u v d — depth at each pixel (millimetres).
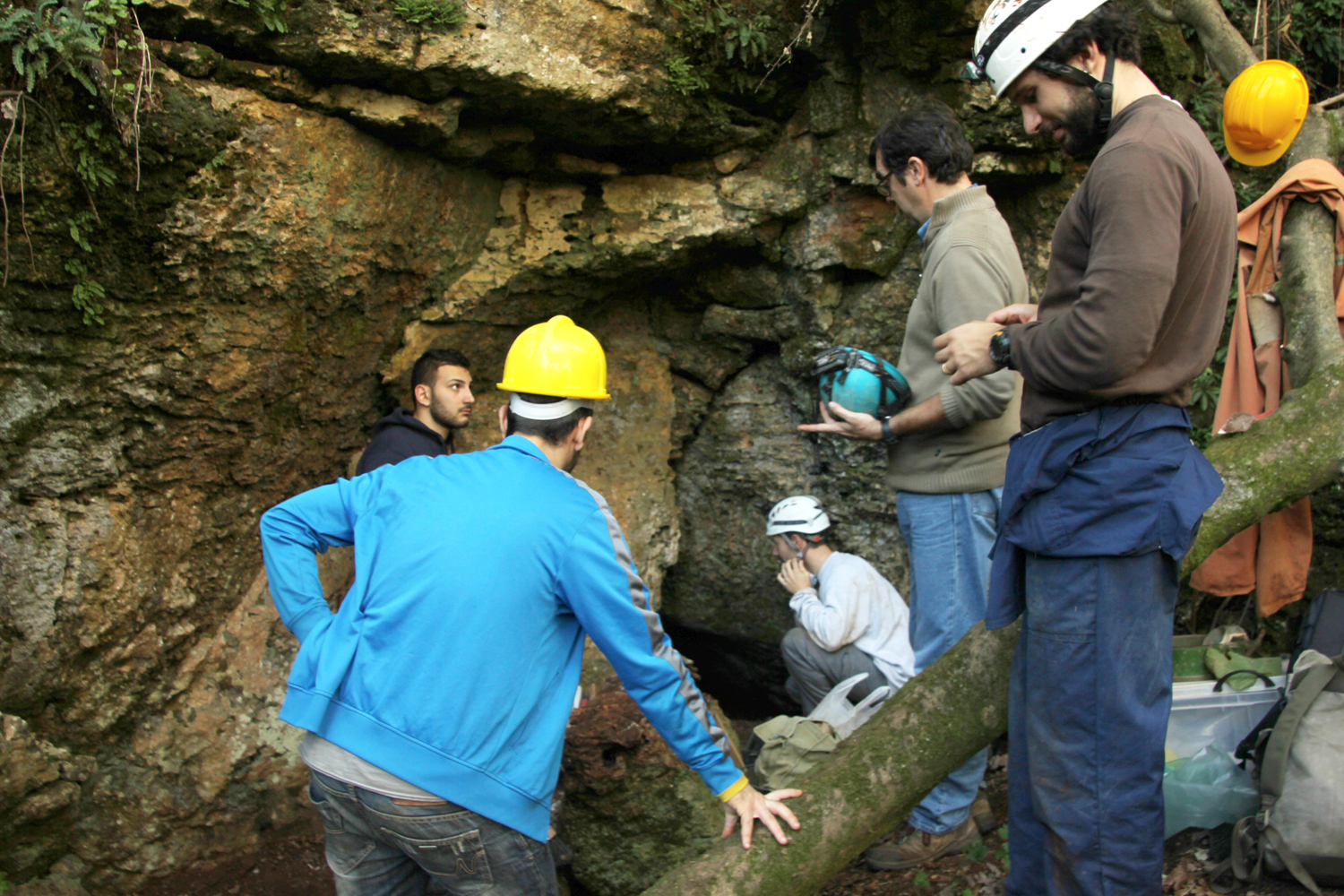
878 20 3943
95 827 3166
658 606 4770
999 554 2049
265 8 2812
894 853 3312
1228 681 3119
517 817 1975
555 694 2047
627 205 4203
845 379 3021
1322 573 3900
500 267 4141
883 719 2443
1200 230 1711
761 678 5414
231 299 3223
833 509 4723
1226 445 2689
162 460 3285
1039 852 2061
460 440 4469
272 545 2121
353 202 3373
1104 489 1809
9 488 2887
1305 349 2854
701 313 4852
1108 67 1814
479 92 3371
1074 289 1817
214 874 3383
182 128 2791
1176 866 2771
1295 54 4305
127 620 3221
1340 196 2945
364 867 2166
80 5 2504
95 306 2877
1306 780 2467
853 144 4195
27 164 2539
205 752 3461
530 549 1965
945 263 2814
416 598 1935
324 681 1956
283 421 3740
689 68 3777
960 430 2922
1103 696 1836
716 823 3277
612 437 4863
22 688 2934
